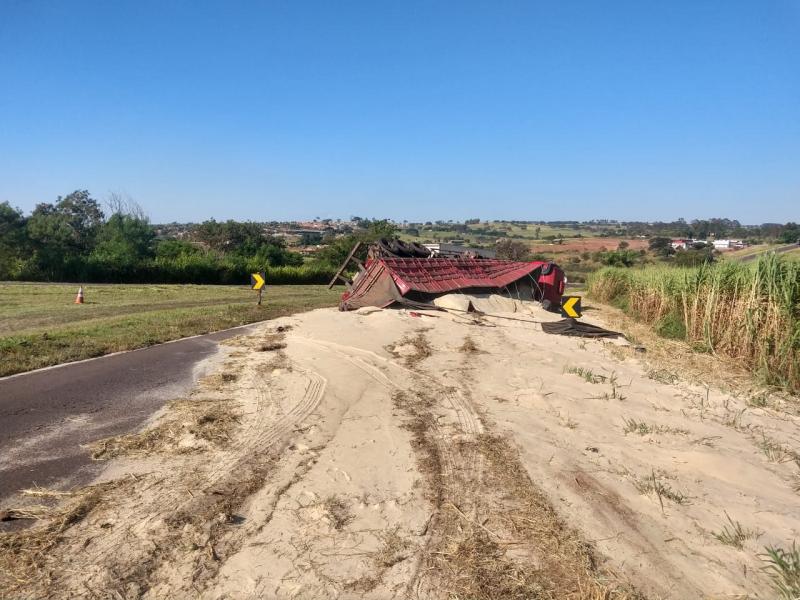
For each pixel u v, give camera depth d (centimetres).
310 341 1123
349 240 5056
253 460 531
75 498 446
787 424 746
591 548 402
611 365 1034
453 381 850
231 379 827
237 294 2558
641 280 2050
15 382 772
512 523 431
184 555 373
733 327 1215
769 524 452
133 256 3903
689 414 750
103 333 1154
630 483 515
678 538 424
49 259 3516
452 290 1670
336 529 412
